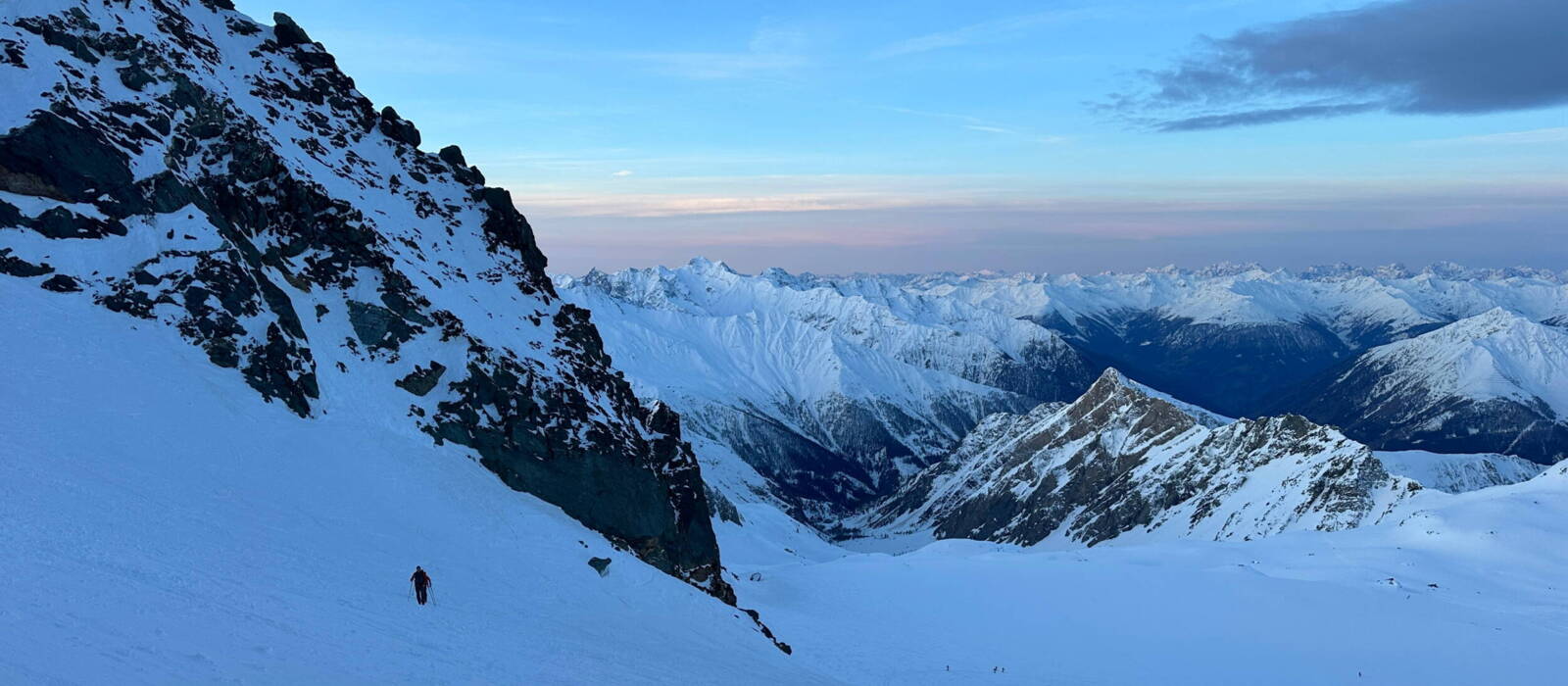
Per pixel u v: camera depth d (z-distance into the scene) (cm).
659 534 7319
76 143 6147
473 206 9406
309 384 6000
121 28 7412
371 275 7269
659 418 8431
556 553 5822
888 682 7388
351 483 5338
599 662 4162
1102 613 10956
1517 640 10112
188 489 4319
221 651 2778
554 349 8119
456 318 7288
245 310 6031
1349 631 10300
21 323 5006
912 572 13025
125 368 5112
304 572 3906
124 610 2817
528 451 6806
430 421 6506
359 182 8444
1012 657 9006
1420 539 17475
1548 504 18325
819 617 9806
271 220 7150
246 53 9094
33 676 2128
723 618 6256
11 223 5625
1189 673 8825
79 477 3862
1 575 2723
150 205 6309
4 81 6194
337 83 9619
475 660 3584
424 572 4138
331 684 2827
